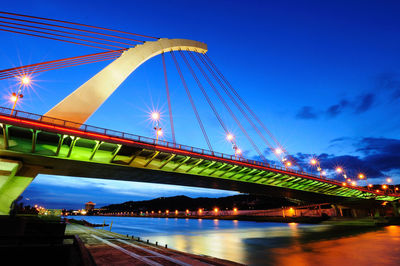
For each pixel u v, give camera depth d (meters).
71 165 34.22
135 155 34.59
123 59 43.59
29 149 28.84
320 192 69.06
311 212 101.81
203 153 39.97
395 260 22.91
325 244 34.44
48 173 37.78
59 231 13.91
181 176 44.09
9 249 5.50
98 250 15.48
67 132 27.80
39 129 26.42
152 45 50.81
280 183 57.12
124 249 16.30
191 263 12.52
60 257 5.93
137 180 47.41
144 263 11.95
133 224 93.75
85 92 36.44
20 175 33.19
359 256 25.06
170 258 13.83
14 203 29.03
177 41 59.00
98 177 43.47
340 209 93.62
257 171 48.47
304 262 22.23
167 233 51.34
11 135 27.91
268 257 24.64
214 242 36.62
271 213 121.25
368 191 79.69
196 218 164.00
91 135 29.34
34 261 5.68
